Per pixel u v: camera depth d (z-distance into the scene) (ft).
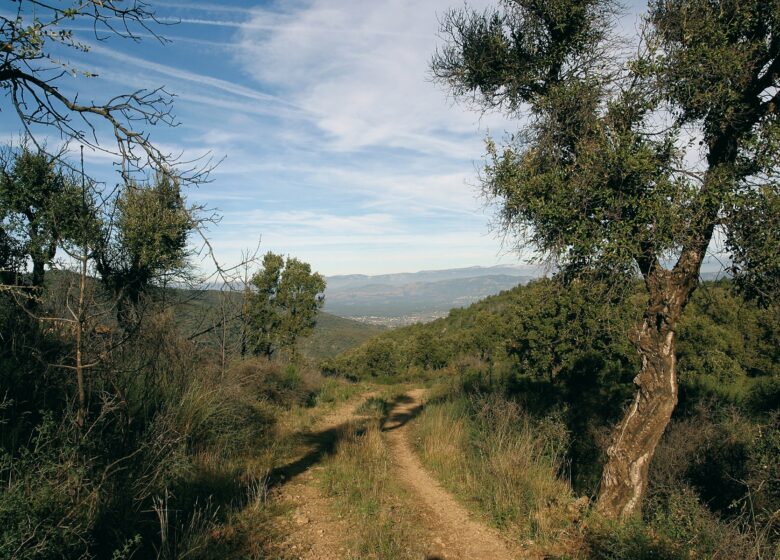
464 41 22.18
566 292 20.51
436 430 32.78
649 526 15.84
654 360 18.24
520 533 17.66
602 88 18.74
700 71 15.72
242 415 28.91
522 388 44.04
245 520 16.78
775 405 31.04
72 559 11.00
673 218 14.97
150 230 14.70
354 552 15.17
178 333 27.63
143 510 14.16
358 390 68.64
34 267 19.34
